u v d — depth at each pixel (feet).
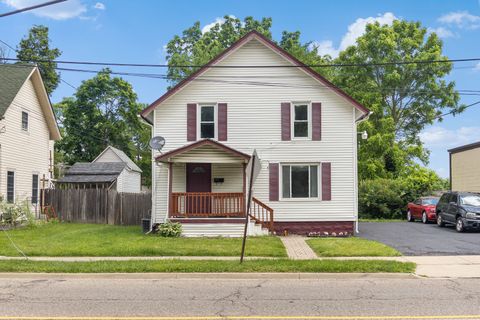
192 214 64.23
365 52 137.28
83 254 47.42
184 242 55.11
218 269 39.01
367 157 129.59
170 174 64.54
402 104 143.33
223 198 66.69
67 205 91.25
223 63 69.97
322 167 68.64
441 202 79.05
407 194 104.32
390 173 130.11
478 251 50.19
